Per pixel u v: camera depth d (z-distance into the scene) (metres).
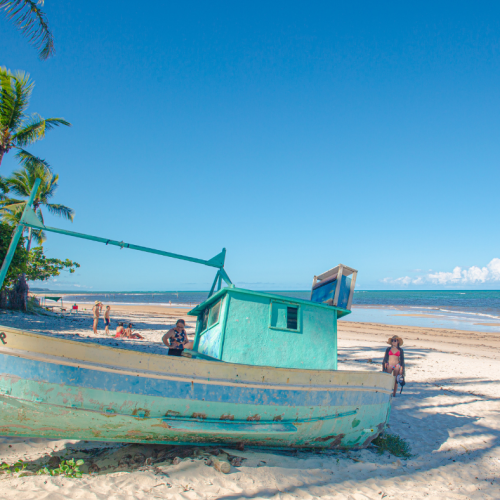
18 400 4.44
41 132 20.56
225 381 5.06
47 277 32.69
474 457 6.64
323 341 6.65
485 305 83.38
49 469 4.76
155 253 6.73
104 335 18.50
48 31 11.82
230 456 5.42
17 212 28.73
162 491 4.39
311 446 6.04
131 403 4.72
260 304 6.41
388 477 5.57
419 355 19.25
